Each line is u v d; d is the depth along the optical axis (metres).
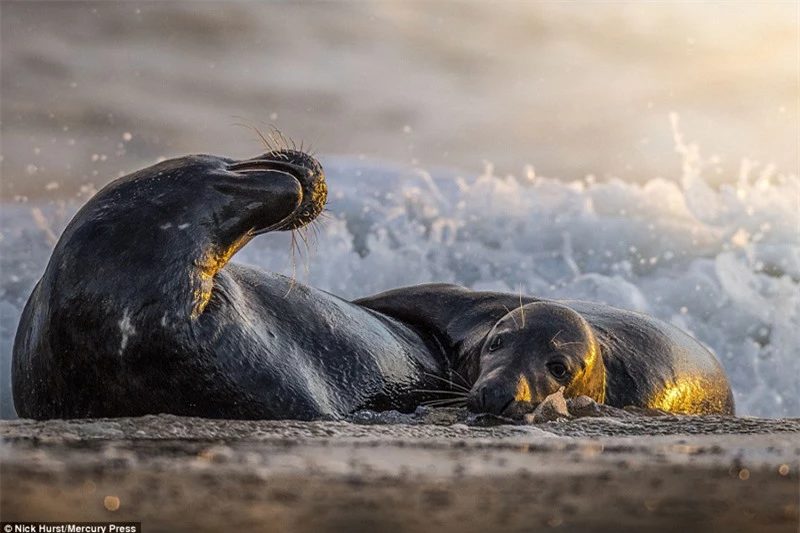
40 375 24.84
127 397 24.34
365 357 27.89
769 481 15.85
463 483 15.45
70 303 24.03
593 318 32.44
